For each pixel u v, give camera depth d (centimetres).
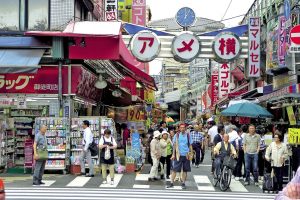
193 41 2712
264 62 3030
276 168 1527
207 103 6106
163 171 1855
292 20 2138
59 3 2197
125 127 2514
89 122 1950
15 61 1897
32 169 1920
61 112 1998
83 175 1888
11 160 2039
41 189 1514
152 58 2677
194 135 2383
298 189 508
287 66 1994
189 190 1578
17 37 2069
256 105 2320
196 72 8188
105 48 1989
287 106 2008
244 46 2919
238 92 3738
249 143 1742
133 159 2073
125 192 1484
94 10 2722
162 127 2272
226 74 4666
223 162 1605
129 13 4153
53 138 1938
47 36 1970
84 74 2134
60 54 1970
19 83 2020
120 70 2477
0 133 1914
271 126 2167
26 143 1931
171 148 1792
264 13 2970
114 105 3369
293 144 1545
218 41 2767
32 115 2098
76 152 1950
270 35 2577
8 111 2089
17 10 2188
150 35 2681
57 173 1944
